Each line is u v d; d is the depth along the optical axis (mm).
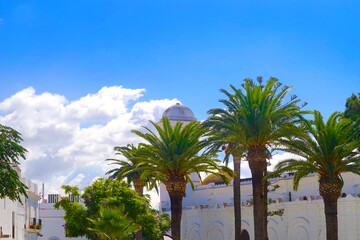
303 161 44125
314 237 64438
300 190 72500
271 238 70125
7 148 39000
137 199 56000
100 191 54375
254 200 48062
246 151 50094
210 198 86062
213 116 49875
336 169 43156
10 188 38406
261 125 46000
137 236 61469
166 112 94312
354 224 60531
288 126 44250
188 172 50156
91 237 53094
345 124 42625
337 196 43438
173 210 48906
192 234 83250
